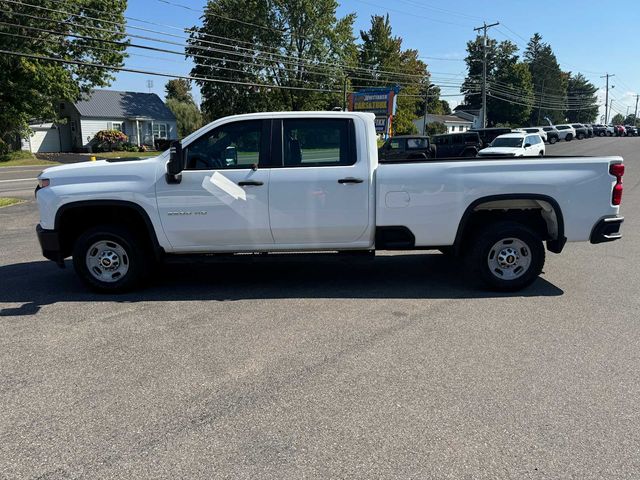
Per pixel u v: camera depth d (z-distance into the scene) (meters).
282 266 7.50
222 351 4.48
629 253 8.23
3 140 36.56
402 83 70.75
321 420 3.38
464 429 3.27
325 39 54.19
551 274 6.96
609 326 5.00
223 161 5.93
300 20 52.81
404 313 5.41
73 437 3.23
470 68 92.50
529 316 5.30
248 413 3.48
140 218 6.18
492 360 4.26
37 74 31.95
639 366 4.13
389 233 5.92
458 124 87.94
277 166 5.86
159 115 52.94
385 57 69.69
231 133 5.92
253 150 5.90
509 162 5.84
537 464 2.92
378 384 3.86
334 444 3.12
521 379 3.92
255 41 51.69
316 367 4.15
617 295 6.00
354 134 5.86
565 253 8.27
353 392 3.74
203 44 51.31
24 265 7.65
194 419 3.41
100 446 3.13
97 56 34.84
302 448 3.08
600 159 5.89
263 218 5.85
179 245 5.98
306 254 6.05
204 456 3.02
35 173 28.06
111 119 49.00
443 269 7.23
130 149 47.72
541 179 5.81
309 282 6.63
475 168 5.82
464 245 6.22
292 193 5.81
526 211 6.31
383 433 3.23
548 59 102.38
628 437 3.17
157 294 6.16
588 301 5.78
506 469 2.88
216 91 52.69
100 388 3.84
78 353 4.46
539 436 3.18
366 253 6.14
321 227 5.89
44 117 35.72
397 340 4.69
